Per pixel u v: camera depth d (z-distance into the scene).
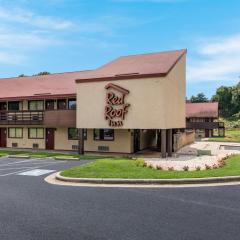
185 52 34.06
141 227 7.89
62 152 30.42
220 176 14.16
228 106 138.62
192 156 26.91
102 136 30.72
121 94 26.42
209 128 67.00
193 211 9.26
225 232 7.48
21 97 33.97
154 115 25.41
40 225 8.12
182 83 32.94
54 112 31.12
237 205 9.91
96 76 28.22
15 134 35.72
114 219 8.57
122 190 12.41
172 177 14.11
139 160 19.84
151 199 10.80
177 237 7.18
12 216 8.95
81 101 28.41
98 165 17.88
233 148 37.62
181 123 32.62
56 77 38.88
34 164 21.75
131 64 31.14
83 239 7.12
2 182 14.74
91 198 11.06
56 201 10.68
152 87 25.41
